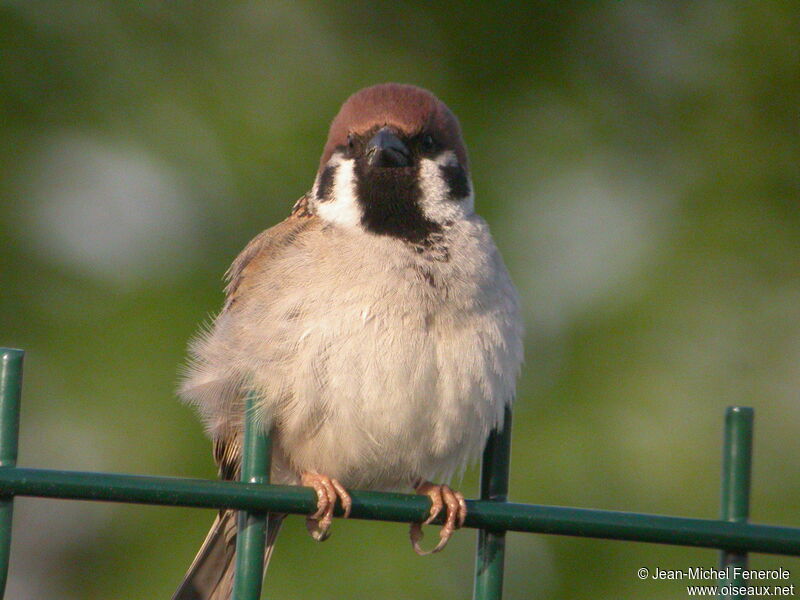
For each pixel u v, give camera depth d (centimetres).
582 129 1180
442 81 1186
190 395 727
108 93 1145
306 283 693
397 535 989
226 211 1098
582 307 1075
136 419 988
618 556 1006
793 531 538
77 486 484
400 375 677
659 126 1197
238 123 1138
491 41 1207
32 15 1150
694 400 1030
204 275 1067
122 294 1041
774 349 1069
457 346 692
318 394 675
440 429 695
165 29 1180
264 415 680
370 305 684
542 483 993
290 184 1111
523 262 1093
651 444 1009
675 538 538
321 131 1134
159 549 980
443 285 699
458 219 752
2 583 478
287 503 517
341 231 737
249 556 519
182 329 1027
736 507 546
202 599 729
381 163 743
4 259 1058
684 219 1131
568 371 1047
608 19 1230
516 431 1020
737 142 1171
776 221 1125
